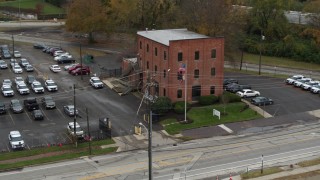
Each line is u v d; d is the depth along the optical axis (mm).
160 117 77562
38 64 110125
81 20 129625
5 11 181250
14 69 102250
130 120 76312
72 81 97062
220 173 59188
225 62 117125
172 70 82188
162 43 83062
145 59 90375
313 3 138875
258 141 69562
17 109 78625
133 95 88438
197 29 107688
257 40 138375
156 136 70812
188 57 82875
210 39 83938
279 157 64125
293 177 57656
